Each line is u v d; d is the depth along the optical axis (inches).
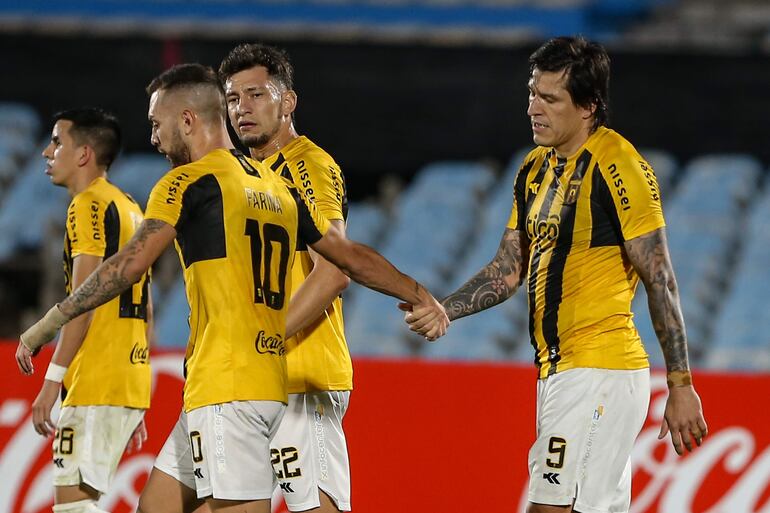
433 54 1961.1
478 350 1504.7
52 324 491.8
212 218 475.8
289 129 587.2
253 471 474.9
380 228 1830.7
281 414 494.3
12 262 1647.4
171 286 1608.0
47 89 1995.6
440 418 779.4
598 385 516.4
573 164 527.5
